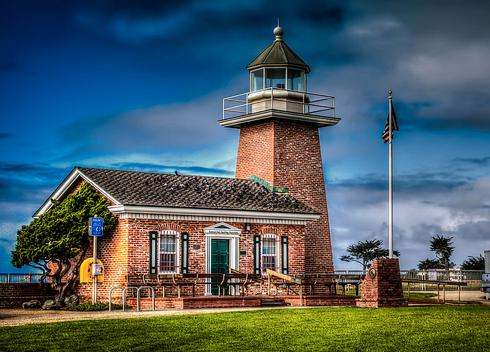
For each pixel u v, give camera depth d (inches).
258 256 1727.4
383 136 1449.3
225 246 1692.9
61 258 1608.0
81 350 957.8
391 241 1411.2
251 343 985.5
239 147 2048.5
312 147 2007.9
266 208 1740.9
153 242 1603.1
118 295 1573.6
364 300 1390.3
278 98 1972.2
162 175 1759.4
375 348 953.5
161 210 1608.0
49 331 1064.2
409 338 1010.1
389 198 1418.6
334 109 2023.9
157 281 1588.3
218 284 1562.5
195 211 1643.7
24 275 1716.3
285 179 1956.2
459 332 1050.7
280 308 1371.8
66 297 1571.1
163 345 978.1
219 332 1055.6
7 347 970.1
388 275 1385.3
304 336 1026.1
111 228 1601.9
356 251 3253.0
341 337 1017.5
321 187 2006.6
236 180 1860.2
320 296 1526.8
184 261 1635.1
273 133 1955.0
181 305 1425.9
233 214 1695.4
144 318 1185.4
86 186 1658.5
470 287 2255.2
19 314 1326.3
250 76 2037.4
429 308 1337.4
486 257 1876.2
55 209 1647.4
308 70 2030.0
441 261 3166.8
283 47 2028.8
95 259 1510.8
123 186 1652.3
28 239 1599.4
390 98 1450.5
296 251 1776.6
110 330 1070.4
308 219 1792.6
